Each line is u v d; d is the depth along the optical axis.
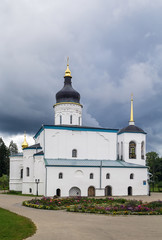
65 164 61.03
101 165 63.31
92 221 26.33
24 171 66.69
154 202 38.22
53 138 64.75
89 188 61.94
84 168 61.94
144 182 66.56
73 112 73.38
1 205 41.06
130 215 30.48
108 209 33.03
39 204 38.88
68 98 73.81
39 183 62.44
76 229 22.36
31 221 25.62
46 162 60.84
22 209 35.84
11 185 77.00
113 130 69.56
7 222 24.70
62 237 19.47
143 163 71.50
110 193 63.53
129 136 71.31
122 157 71.19
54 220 26.83
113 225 24.20
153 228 22.86
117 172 64.44
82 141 66.81
